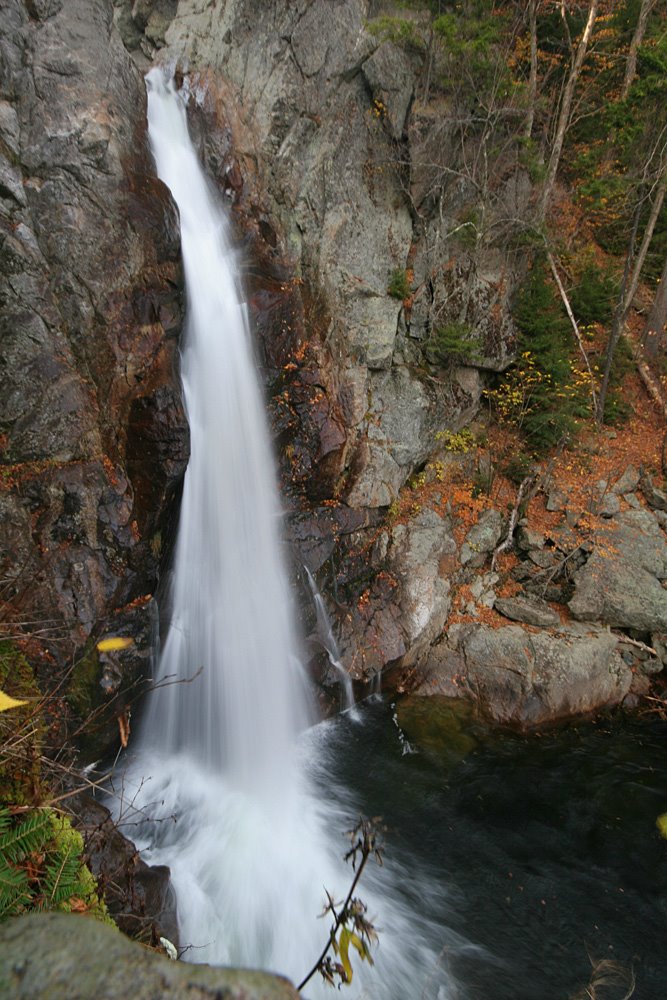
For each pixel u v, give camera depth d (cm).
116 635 550
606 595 923
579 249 1298
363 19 870
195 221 751
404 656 836
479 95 961
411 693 835
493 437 1120
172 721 641
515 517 1005
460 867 577
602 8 1240
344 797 652
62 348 564
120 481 577
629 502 1047
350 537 861
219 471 701
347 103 892
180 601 652
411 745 743
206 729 669
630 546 973
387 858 577
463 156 970
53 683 489
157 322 616
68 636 508
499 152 1009
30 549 515
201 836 561
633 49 1196
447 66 938
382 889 542
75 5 608
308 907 509
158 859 526
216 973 117
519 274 1105
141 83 687
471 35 927
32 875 280
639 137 1195
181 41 899
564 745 764
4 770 311
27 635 421
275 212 860
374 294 940
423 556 908
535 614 895
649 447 1161
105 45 632
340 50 867
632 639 903
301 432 814
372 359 938
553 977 475
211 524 690
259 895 511
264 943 473
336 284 902
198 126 823
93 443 574
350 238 916
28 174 568
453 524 984
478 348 1028
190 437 632
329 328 884
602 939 511
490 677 823
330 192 896
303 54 857
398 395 970
